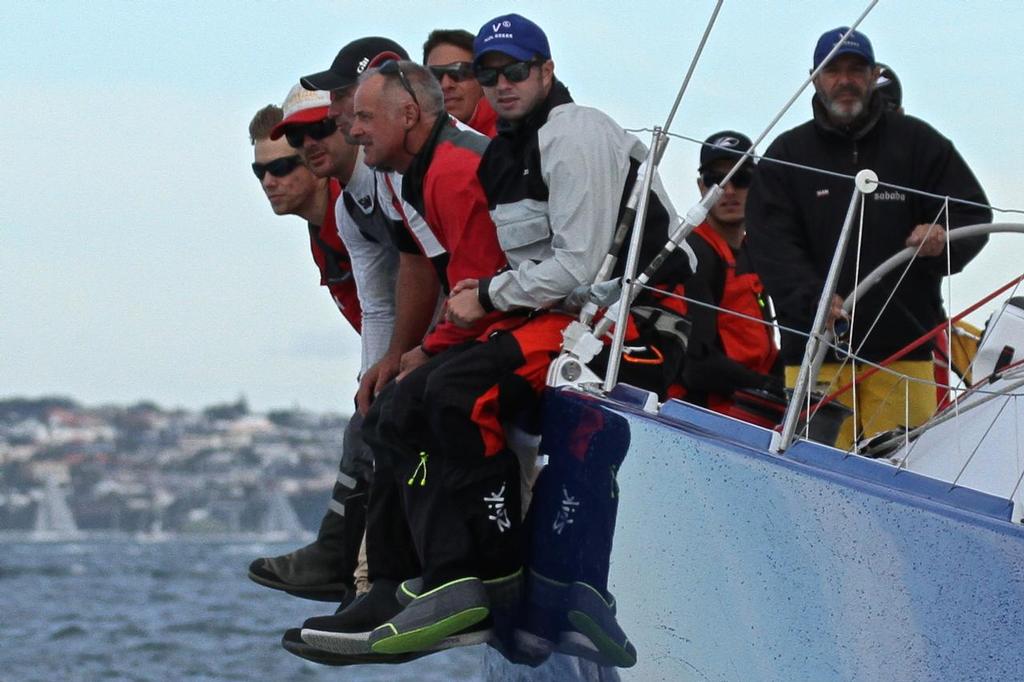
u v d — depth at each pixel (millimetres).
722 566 11242
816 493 11008
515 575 13109
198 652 62188
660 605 11508
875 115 16797
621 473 11891
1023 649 10422
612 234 13172
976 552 10617
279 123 16734
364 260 17406
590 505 12227
